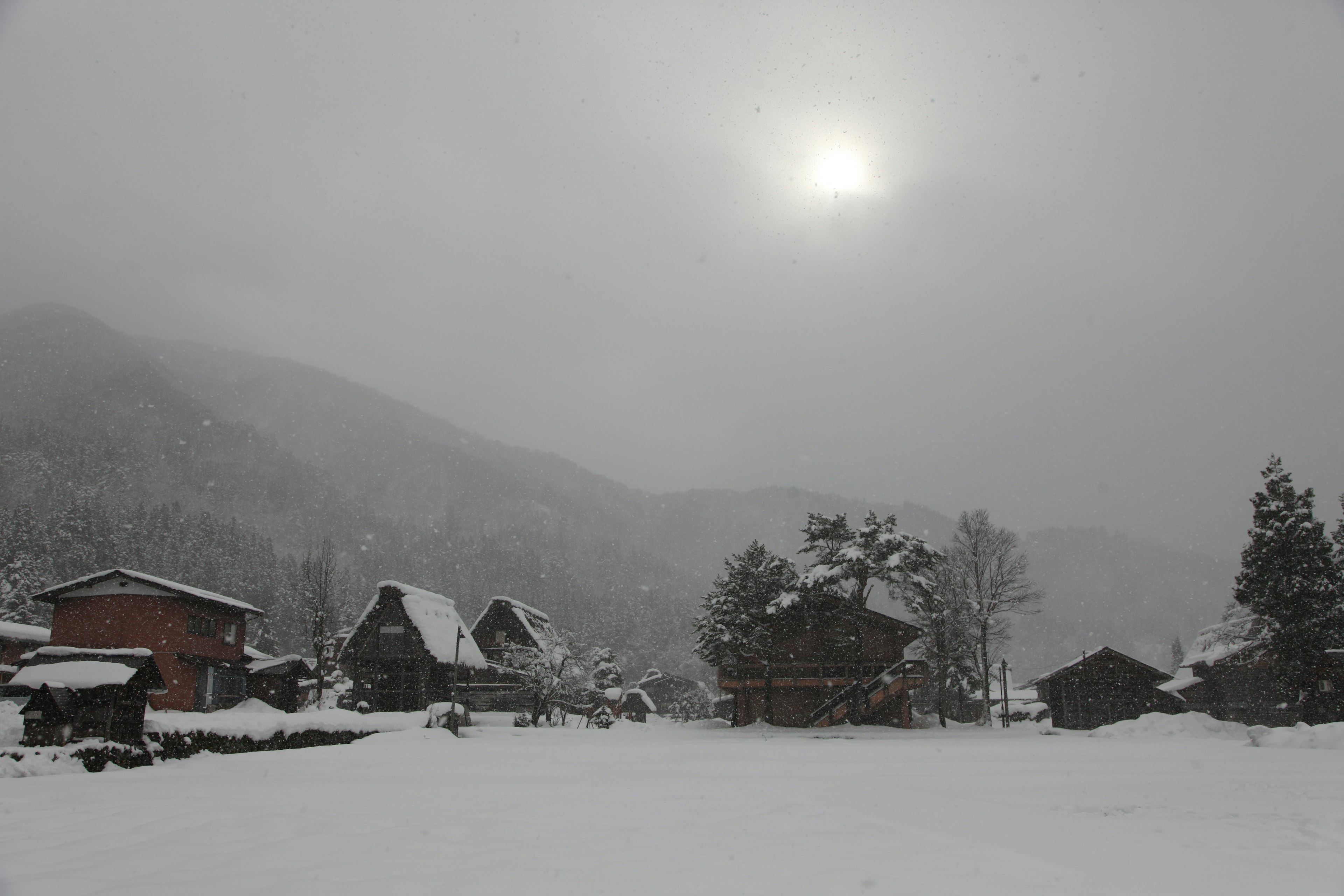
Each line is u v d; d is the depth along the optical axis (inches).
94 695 720.3
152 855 316.5
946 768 735.7
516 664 1955.0
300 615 3097.9
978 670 2187.5
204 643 1696.6
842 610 1845.5
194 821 399.9
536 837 359.9
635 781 614.9
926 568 1950.1
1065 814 436.5
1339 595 1563.7
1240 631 1866.4
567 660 1908.2
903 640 1856.5
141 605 1574.8
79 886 264.7
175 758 765.3
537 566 6678.2
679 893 259.8
